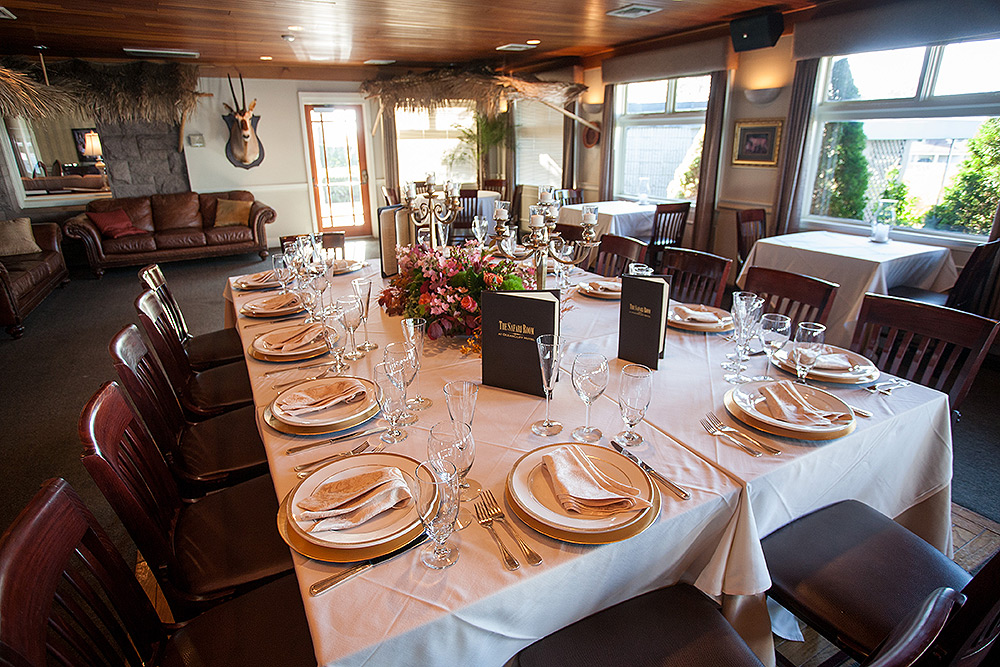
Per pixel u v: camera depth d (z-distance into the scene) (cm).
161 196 672
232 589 126
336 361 177
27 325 457
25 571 81
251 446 179
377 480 109
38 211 643
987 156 375
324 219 814
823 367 164
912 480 156
